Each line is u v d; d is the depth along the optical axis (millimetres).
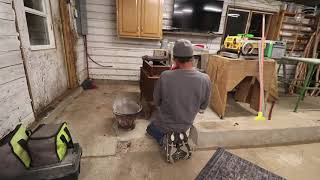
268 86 2488
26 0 2174
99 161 1707
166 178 1565
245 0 4215
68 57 3289
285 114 2832
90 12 3809
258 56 2348
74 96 3266
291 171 1765
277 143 2277
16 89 1861
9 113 1754
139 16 3678
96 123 2396
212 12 3955
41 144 1270
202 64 3119
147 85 2580
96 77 4328
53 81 2816
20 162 1252
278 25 4473
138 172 1609
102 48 4102
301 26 4629
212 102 2777
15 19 1876
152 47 4223
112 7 3830
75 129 2225
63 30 3127
